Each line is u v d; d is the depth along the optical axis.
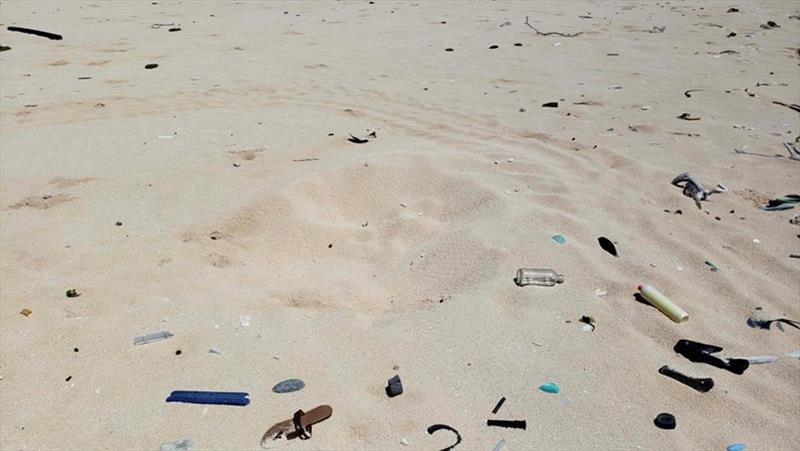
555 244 3.11
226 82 6.35
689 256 3.08
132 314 2.62
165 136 4.79
